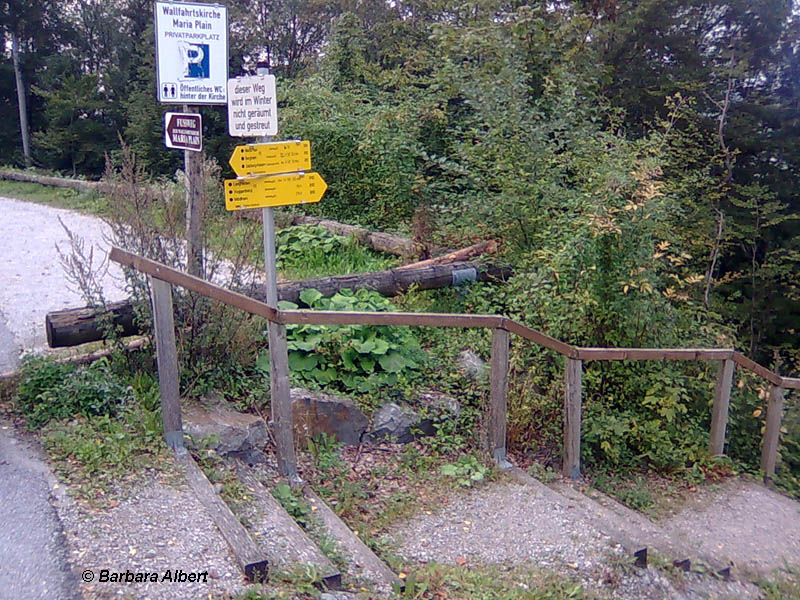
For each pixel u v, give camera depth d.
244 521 3.83
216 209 5.69
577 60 12.24
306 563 3.50
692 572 4.60
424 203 10.42
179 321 4.98
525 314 6.96
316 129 11.64
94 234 10.66
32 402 4.58
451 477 5.23
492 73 9.77
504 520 4.68
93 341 5.12
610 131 10.26
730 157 15.51
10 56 34.88
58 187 17.14
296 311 4.53
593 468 6.38
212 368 5.14
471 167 9.51
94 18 35.81
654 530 5.07
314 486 4.82
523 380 6.40
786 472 7.83
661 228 7.48
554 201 8.07
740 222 15.70
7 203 14.60
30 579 2.96
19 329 6.07
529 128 8.40
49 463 3.96
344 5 28.72
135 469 3.99
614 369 6.86
